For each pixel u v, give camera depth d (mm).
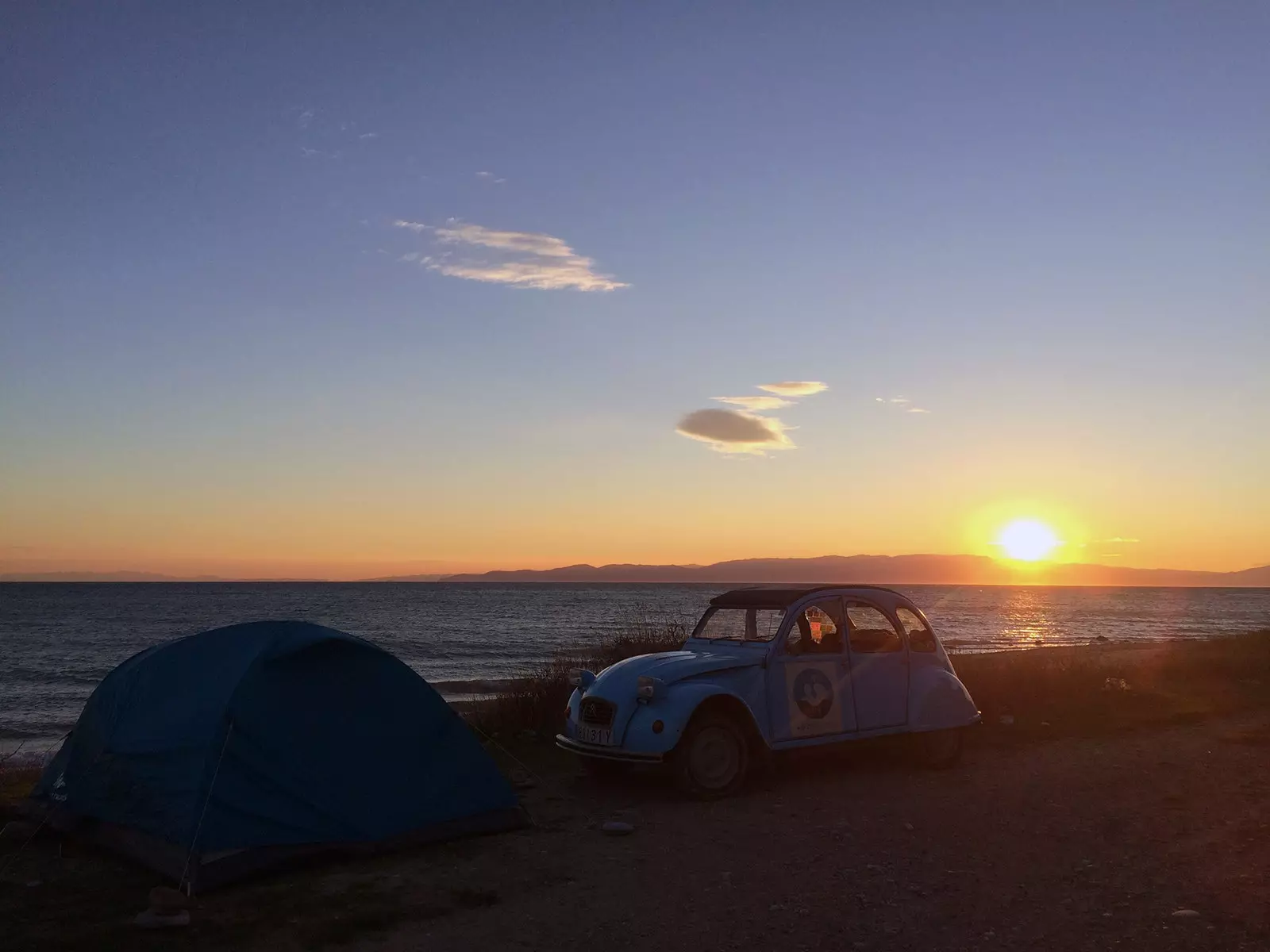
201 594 142250
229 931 5223
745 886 6086
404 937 5191
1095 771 9812
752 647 9250
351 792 6742
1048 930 5230
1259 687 16422
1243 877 6133
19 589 180500
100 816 6789
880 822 7746
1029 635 51781
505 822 7383
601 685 8820
